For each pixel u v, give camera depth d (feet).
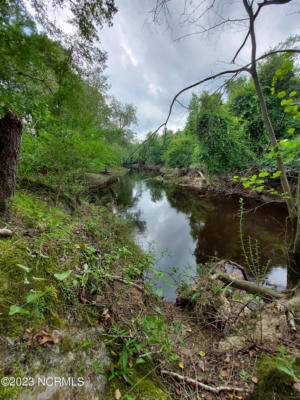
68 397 2.49
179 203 31.55
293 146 5.02
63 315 3.57
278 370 3.71
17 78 10.32
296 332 5.01
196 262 13.41
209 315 7.05
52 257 4.85
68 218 10.12
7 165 5.53
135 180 55.16
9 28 8.66
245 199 29.22
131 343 3.97
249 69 6.59
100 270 5.55
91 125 11.90
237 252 14.43
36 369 2.52
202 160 31.30
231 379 4.03
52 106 11.57
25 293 3.31
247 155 23.31
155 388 3.39
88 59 12.14
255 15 5.88
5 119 5.43
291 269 6.98
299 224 6.30
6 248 4.11
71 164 11.51
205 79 6.37
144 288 7.22
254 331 5.66
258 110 22.67
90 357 3.16
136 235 16.89
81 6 9.62
